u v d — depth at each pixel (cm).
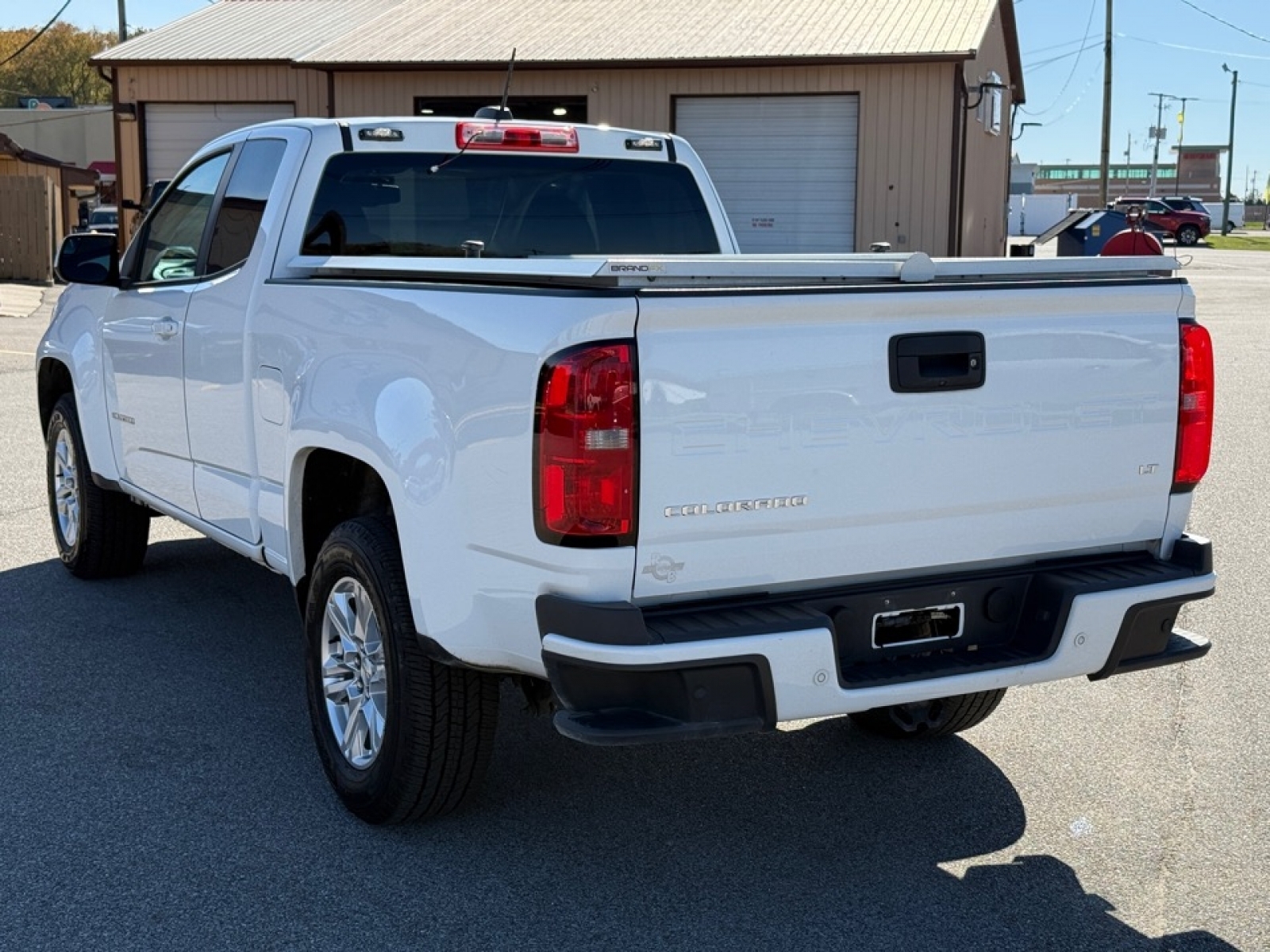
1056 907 366
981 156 2277
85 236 581
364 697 415
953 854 397
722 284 338
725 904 367
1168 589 380
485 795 438
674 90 2050
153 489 573
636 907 366
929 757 471
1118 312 382
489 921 358
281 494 452
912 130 1986
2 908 360
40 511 815
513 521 341
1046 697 532
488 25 2253
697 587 340
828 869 388
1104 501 388
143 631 596
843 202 2041
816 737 490
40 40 9306
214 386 497
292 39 2370
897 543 361
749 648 328
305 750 470
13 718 493
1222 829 413
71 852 392
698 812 426
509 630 351
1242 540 764
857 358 347
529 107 2123
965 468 364
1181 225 5441
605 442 323
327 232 499
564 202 555
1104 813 425
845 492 349
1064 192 12050
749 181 2067
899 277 359
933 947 345
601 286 328
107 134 5306
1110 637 375
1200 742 483
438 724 385
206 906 363
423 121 520
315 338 425
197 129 2336
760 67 2002
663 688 328
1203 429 399
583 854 397
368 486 447
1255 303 2486
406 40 2183
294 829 410
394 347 386
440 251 531
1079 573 384
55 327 664
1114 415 384
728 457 335
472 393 351
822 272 347
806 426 343
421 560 368
